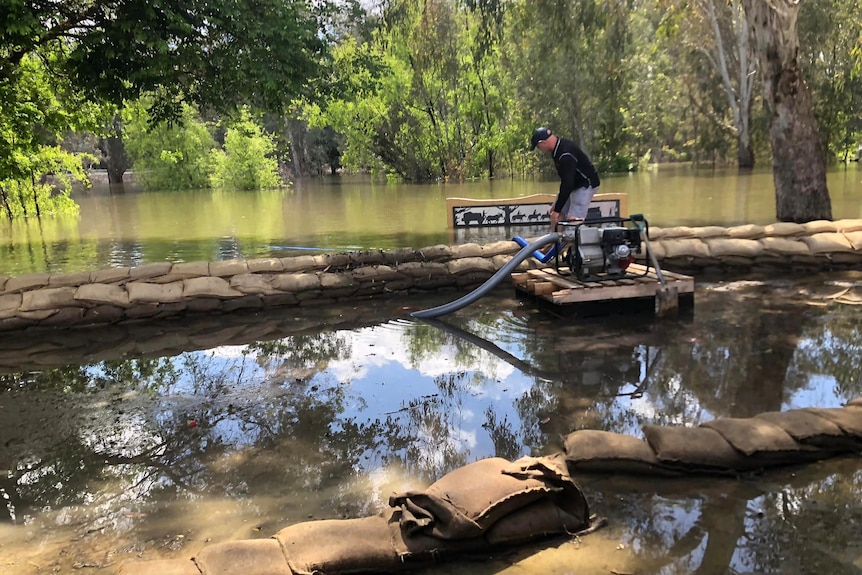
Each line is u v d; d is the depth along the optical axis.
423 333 4.84
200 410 3.49
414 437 3.03
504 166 28.41
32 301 5.16
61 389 3.89
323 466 2.78
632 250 4.98
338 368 4.11
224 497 2.55
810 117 9.08
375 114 27.72
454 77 23.67
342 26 15.27
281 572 1.97
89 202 19.91
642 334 4.50
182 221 12.86
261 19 8.59
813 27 19.52
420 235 9.33
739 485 2.48
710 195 13.81
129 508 2.50
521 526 2.17
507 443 2.92
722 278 6.20
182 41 8.21
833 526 2.16
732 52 26.02
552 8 14.65
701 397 3.33
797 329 4.43
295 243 8.97
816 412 2.80
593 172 5.64
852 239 6.29
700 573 1.95
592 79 21.19
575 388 3.55
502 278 5.26
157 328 5.24
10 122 9.84
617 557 2.06
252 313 5.63
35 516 2.46
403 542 2.13
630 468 2.59
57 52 9.49
